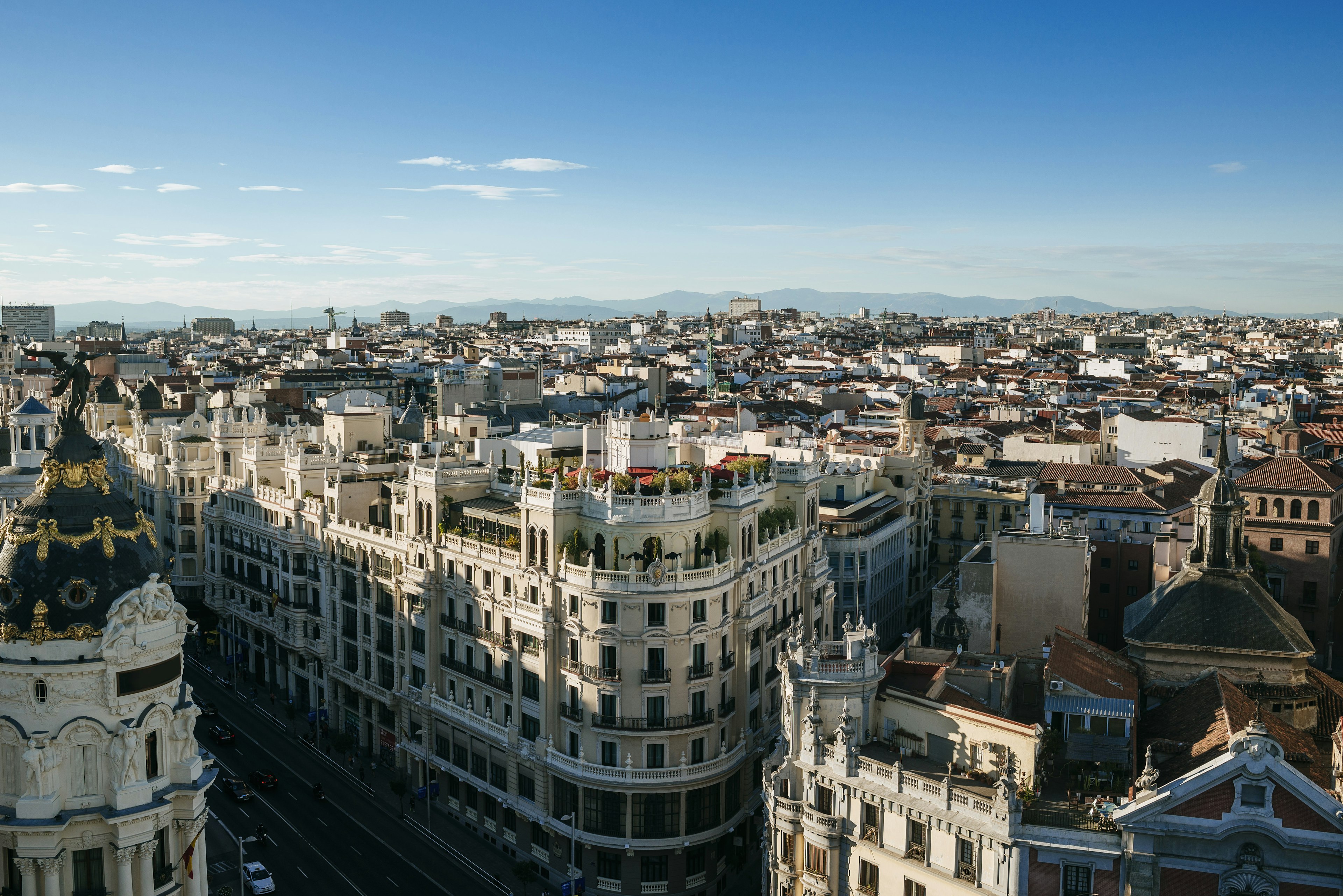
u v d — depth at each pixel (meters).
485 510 95.31
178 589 147.25
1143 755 63.38
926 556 151.75
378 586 107.56
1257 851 52.38
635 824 83.38
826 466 134.12
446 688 99.06
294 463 122.38
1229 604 76.94
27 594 49.66
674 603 82.62
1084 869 54.97
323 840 93.69
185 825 53.25
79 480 52.59
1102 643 117.38
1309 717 74.44
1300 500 120.75
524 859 90.38
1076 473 154.12
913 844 60.19
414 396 170.75
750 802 89.62
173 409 176.25
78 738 50.03
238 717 124.12
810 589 102.75
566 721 85.81
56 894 49.62
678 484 85.75
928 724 64.44
